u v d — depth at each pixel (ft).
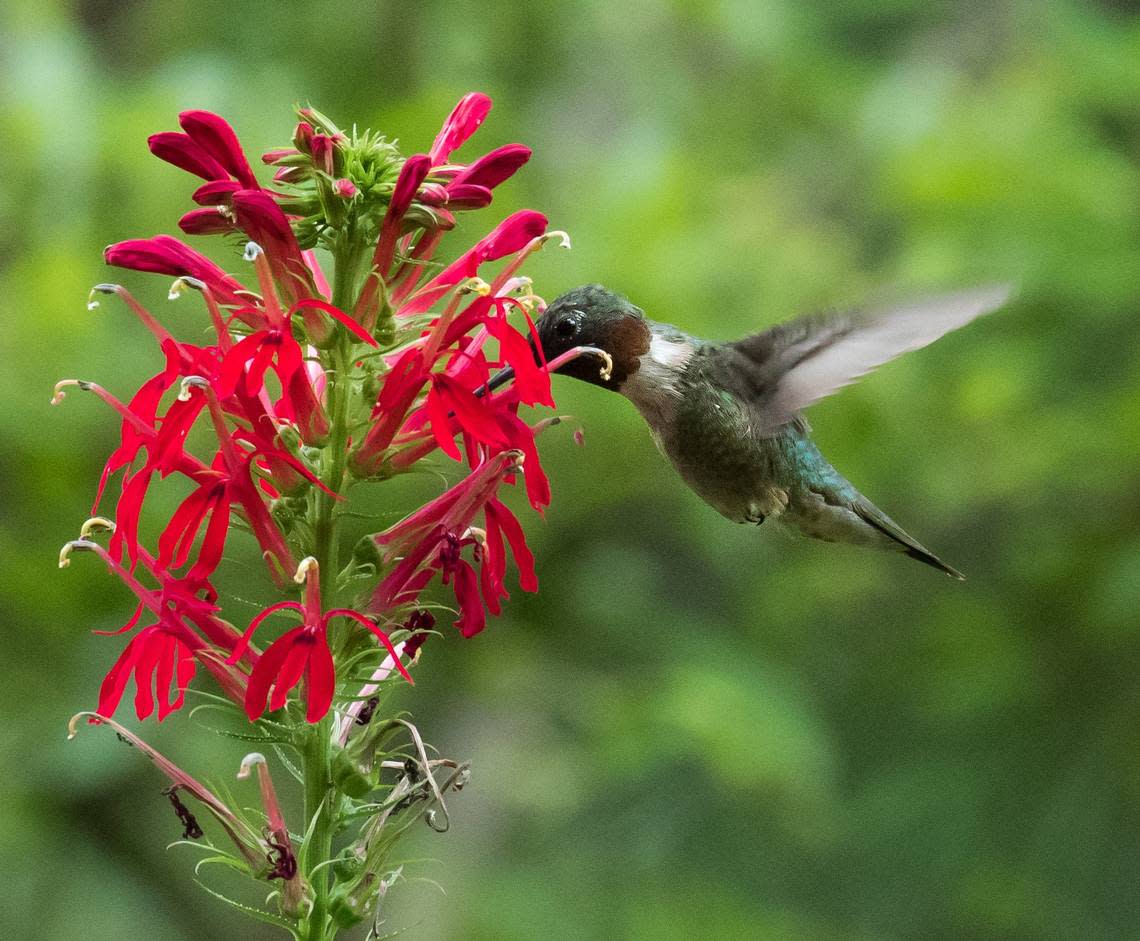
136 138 36.50
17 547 36.40
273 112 37.73
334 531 18.12
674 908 41.68
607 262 38.24
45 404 36.01
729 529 41.91
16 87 36.65
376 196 17.93
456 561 18.26
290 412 18.33
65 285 35.63
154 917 38.17
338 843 27.02
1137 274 38.14
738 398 25.07
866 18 52.60
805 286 39.40
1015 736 40.81
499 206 38.70
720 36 46.96
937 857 40.57
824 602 44.93
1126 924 38.70
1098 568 39.29
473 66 42.11
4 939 36.63
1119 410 37.14
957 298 22.94
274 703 16.74
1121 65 42.11
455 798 43.93
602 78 46.47
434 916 41.22
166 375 17.89
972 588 43.01
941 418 39.99
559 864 43.06
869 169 45.21
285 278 17.67
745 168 45.91
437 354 17.51
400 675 18.13
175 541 17.53
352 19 41.45
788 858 42.52
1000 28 48.85
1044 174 39.09
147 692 17.63
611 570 43.50
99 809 37.91
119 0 42.96
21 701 36.35
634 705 41.04
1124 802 39.81
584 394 38.01
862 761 42.14
